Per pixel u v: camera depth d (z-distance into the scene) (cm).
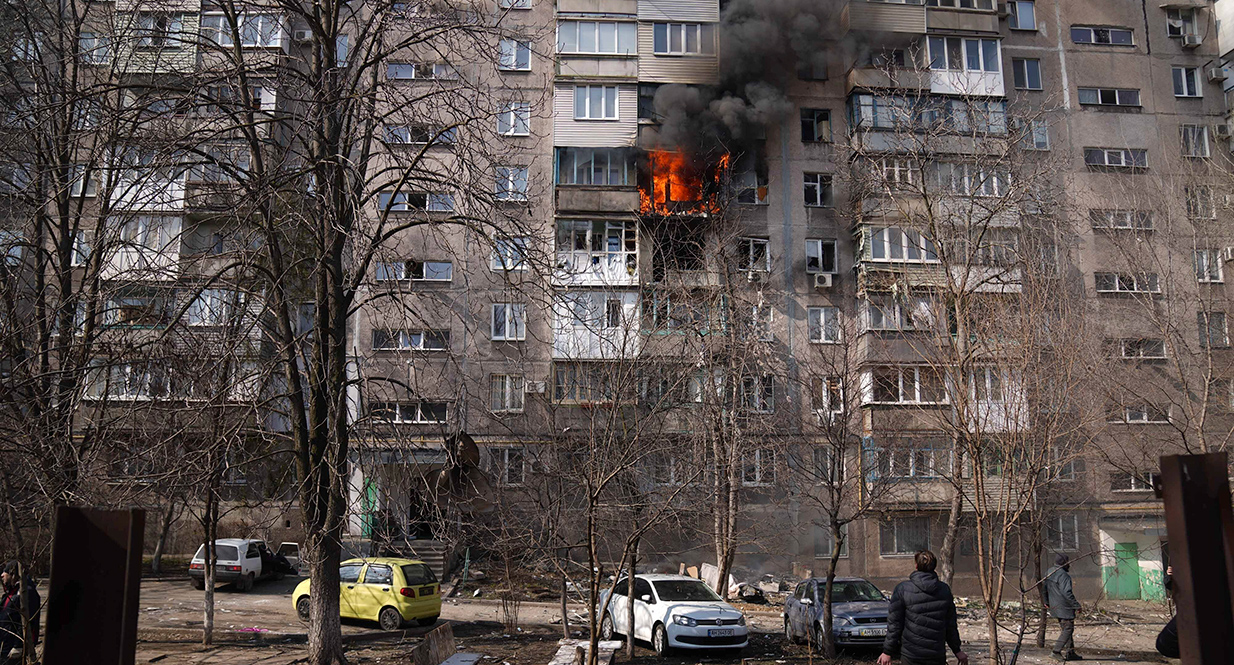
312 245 1377
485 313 2716
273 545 2838
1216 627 292
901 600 787
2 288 1016
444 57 1365
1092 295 2872
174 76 1284
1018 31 3341
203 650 1505
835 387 1772
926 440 2498
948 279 1556
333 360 1274
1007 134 2267
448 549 2569
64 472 884
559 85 3050
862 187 2539
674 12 3122
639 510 1453
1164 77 3369
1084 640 1862
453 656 1375
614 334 1519
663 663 1509
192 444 1095
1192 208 2580
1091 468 2920
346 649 1576
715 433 1977
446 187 1297
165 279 1148
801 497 2619
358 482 2050
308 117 1200
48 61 1598
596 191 2917
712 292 2002
